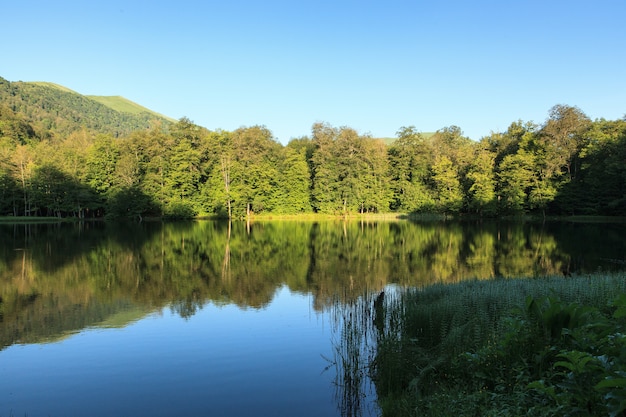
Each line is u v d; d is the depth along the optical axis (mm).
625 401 4000
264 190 75375
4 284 21141
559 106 63906
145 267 26188
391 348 9031
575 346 6207
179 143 73812
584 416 4773
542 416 4992
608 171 55281
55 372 10219
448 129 86188
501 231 47125
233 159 74750
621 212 60656
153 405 8508
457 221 64688
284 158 79625
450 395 6547
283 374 9859
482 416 5598
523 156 63656
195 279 22328
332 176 74312
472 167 69125
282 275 23266
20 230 50531
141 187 68500
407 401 7246
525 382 6238
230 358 10930
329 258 29547
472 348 8133
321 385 9203
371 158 75312
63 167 66938
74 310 16188
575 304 6887
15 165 66500
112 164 71312
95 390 9227
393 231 49781
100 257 30203
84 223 62625
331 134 78500
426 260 28094
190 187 72188
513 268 24297
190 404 8500
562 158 61812
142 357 11117
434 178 72000
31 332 13414
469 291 12781
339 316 14570
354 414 7906
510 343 7102
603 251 30781
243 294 18750
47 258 29578
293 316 14953
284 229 53750
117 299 17969
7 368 10461
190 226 58312
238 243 39031
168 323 14320
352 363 9703
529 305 7316
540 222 58688
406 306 12398
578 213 64062
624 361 4742
